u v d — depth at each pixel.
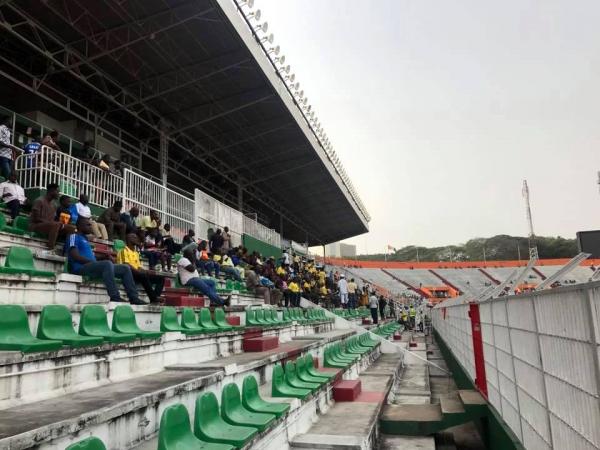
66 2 13.85
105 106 20.34
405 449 6.57
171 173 26.25
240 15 16.78
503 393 5.89
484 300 7.21
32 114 17.97
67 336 4.65
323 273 27.30
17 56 16.55
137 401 3.81
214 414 4.11
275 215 41.31
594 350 2.87
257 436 4.10
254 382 5.25
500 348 6.04
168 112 21.00
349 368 9.69
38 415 3.19
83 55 16.50
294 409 5.42
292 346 9.49
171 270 11.74
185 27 15.65
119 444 3.58
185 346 6.43
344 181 38.28
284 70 21.00
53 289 6.57
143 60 17.19
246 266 17.39
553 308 3.73
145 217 13.02
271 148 27.05
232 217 22.36
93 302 7.50
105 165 13.01
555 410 3.74
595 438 2.89
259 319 10.59
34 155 11.07
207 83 19.20
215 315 8.47
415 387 12.10
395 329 29.58
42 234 8.52
